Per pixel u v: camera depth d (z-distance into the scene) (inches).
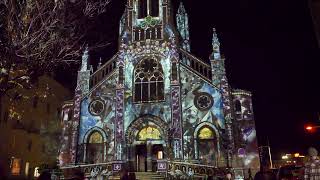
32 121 1833.2
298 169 765.9
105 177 1504.7
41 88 1948.8
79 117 1737.2
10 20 705.0
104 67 1867.6
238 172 1494.8
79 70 1851.6
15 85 761.6
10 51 701.9
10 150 1611.7
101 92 1782.7
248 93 1697.8
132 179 470.6
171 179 1413.6
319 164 523.8
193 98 1694.1
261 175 387.5
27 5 716.7
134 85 1764.3
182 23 2315.5
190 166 1507.1
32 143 1830.7
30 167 1780.3
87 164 1605.6
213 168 1517.0
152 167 1640.0
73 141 1679.4
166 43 1801.2
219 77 1704.0
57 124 2097.7
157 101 1705.2
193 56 1806.1
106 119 1724.9
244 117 1652.3
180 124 1631.4
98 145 1704.0
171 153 1581.0
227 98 1638.8
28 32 709.9
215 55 1766.7
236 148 1573.6
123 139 1651.1
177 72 1729.8
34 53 740.7
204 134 1631.4
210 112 1653.5
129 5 1920.5
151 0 1942.7
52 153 1969.7
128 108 1717.5
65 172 1529.3
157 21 1861.5
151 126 1681.8
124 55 1818.4
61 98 2241.6
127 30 1863.9
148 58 1801.2
